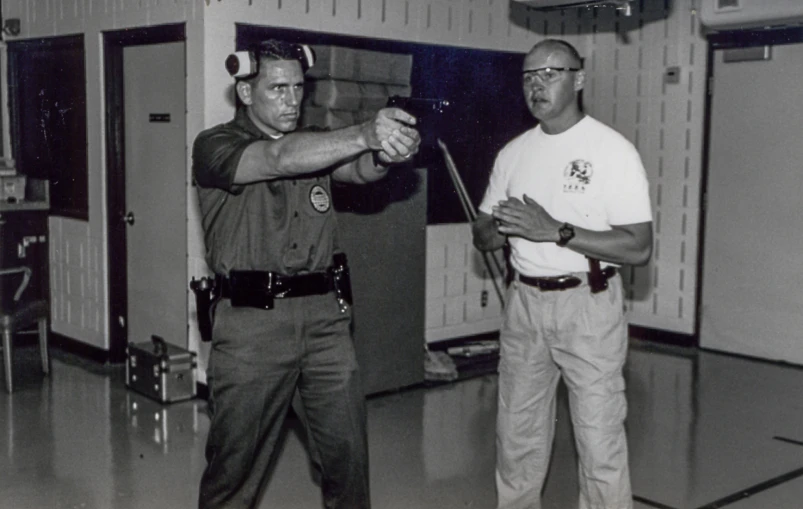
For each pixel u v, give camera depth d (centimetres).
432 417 493
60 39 611
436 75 604
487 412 504
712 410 511
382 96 502
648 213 302
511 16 651
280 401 261
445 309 630
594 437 304
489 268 604
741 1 542
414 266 541
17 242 588
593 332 303
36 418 483
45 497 376
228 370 255
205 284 267
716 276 641
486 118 639
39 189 606
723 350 642
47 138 633
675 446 450
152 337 527
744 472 415
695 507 374
